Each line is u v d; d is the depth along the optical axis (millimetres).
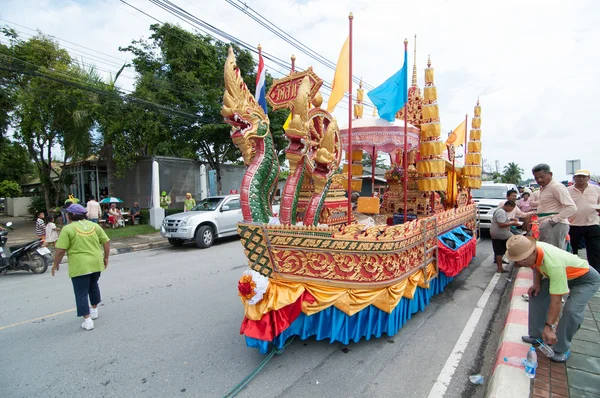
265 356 3420
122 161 14242
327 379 3020
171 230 9836
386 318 3623
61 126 14547
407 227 3764
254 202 3305
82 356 3539
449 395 2799
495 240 6574
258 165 3365
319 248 3191
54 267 4102
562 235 4555
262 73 3914
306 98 3428
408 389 2873
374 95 4867
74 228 4164
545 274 2945
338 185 5438
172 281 6328
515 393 2479
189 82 14859
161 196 14891
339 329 3348
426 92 5184
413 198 6062
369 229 3402
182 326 4242
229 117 3223
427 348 3584
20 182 24281
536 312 3111
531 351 2730
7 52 12664
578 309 2848
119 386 2992
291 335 3545
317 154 3564
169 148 15789
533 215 4883
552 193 4582
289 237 3152
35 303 5301
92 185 17203
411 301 4133
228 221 10758
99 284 6191
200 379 3068
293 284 3232
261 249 3219
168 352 3584
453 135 7094
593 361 2953
